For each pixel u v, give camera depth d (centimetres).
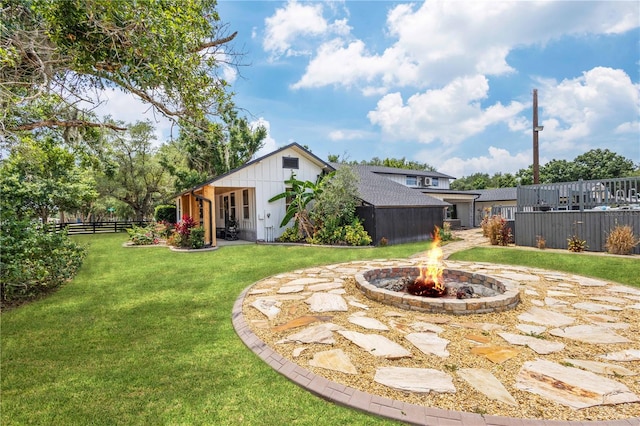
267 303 514
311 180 1659
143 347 361
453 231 2070
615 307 480
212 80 461
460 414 232
